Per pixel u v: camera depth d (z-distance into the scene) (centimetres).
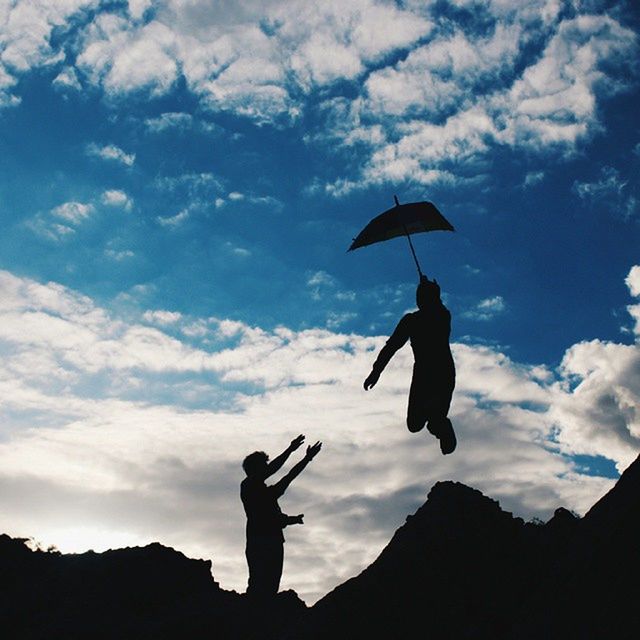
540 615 626
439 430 743
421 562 771
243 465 941
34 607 1002
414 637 720
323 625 748
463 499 844
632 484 638
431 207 862
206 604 1011
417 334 760
